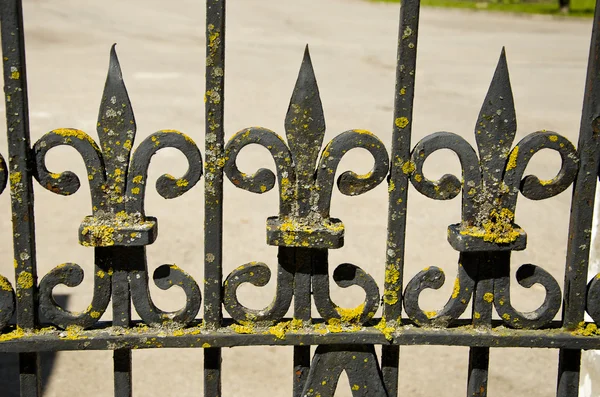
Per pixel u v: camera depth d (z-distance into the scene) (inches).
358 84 448.1
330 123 350.0
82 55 513.0
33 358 87.1
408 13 80.1
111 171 82.2
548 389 155.2
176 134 81.8
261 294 191.6
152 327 86.9
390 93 424.8
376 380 91.7
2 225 233.3
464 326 90.0
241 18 749.3
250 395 151.3
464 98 416.5
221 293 88.5
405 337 88.4
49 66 470.3
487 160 84.1
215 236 85.0
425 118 368.8
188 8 802.2
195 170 82.9
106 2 804.6
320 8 885.8
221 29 79.4
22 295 84.3
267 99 397.7
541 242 228.4
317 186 84.1
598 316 88.5
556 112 385.4
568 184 85.7
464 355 167.6
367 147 83.4
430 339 88.5
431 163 300.4
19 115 79.6
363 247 221.3
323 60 530.9
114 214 83.1
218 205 84.1
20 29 78.1
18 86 78.9
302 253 86.6
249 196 263.3
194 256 213.3
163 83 429.1
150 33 621.6
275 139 82.7
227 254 214.7
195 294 86.9
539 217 248.7
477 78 476.7
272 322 88.4
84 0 806.5
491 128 83.4
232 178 83.4
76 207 249.6
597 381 112.0
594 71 83.1
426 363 163.8
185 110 366.9
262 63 508.7
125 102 80.7
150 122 342.0
